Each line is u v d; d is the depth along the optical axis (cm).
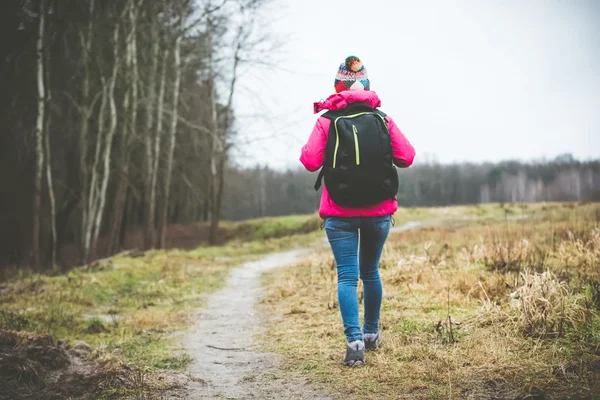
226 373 347
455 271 595
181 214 4422
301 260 1202
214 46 2345
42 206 2347
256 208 7838
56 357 364
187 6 2203
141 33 2209
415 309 448
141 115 2384
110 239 2120
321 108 338
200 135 2588
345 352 358
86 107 1952
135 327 521
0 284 862
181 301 716
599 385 243
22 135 1978
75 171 2375
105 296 759
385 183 322
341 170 316
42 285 809
